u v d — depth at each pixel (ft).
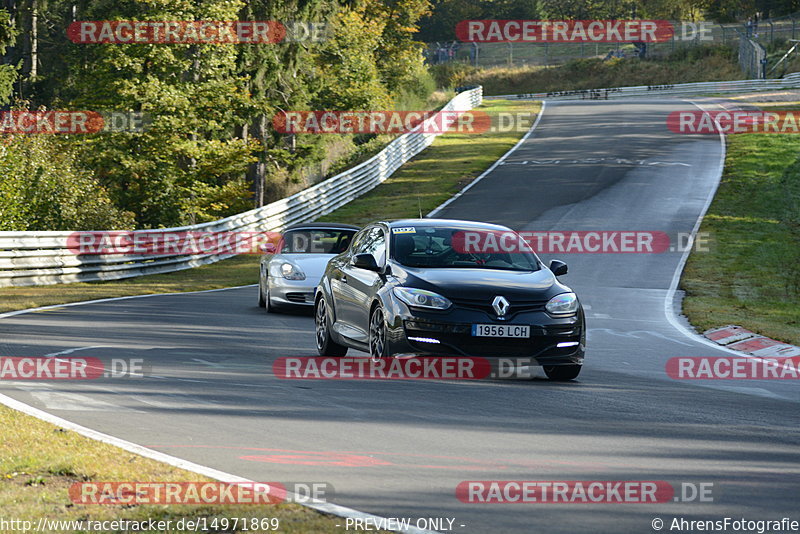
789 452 62.44
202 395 76.84
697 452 61.36
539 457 58.54
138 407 71.26
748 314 150.82
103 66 328.29
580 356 89.92
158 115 329.52
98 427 64.08
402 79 645.92
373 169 376.89
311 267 150.10
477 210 304.91
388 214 314.96
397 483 51.57
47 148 291.38
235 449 58.75
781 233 254.06
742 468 57.31
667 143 440.45
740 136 444.55
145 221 341.21
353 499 48.14
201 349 105.81
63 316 139.13
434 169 406.41
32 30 504.02
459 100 575.38
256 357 100.78
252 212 284.61
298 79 437.58
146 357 97.86
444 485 51.47
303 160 453.58
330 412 71.05
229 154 346.13
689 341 125.90
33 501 46.01
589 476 54.19
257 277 227.61
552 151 434.71
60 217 258.16
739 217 277.03
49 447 56.24
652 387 89.40
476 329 86.53
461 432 65.21
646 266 213.05
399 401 76.28
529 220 280.51
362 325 95.96
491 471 54.75
